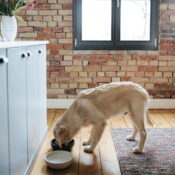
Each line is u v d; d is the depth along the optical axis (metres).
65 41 3.88
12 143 1.62
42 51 2.60
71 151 2.50
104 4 3.89
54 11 3.81
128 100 2.38
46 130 2.90
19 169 1.80
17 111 1.72
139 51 3.90
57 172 2.11
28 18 3.82
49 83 3.97
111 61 3.92
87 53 3.89
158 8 3.84
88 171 2.13
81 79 3.96
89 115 2.34
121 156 2.38
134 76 3.95
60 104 4.01
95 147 2.52
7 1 2.37
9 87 1.55
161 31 3.86
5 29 2.36
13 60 1.62
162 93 4.00
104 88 2.42
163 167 2.17
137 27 3.95
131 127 3.18
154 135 2.89
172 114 3.75
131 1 3.88
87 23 3.94
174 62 3.93
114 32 3.88
